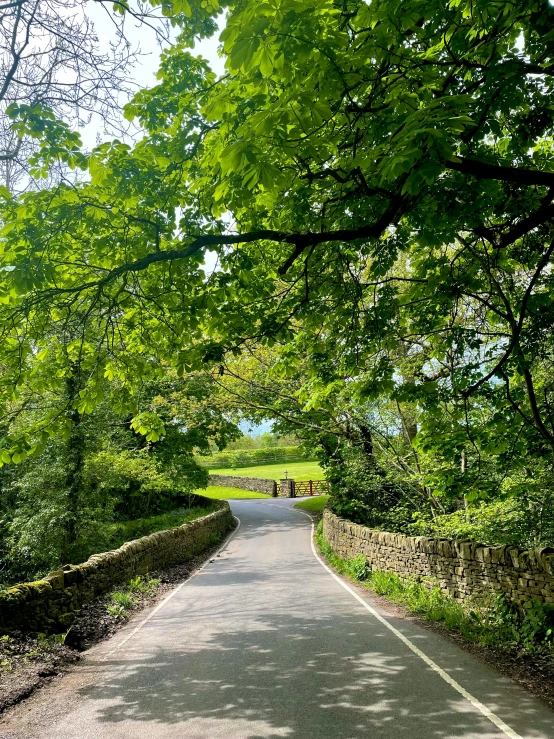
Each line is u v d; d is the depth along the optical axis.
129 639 8.16
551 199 5.12
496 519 9.80
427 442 8.27
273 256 8.55
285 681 5.85
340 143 5.46
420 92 4.39
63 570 9.20
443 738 4.27
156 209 6.62
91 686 6.03
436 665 6.23
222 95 4.43
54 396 13.80
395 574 11.62
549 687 5.40
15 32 5.55
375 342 8.68
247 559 17.19
